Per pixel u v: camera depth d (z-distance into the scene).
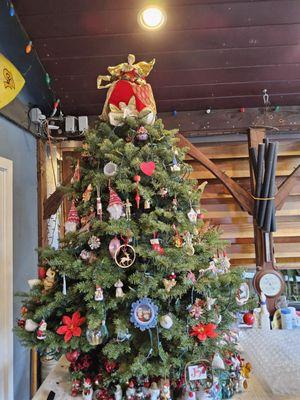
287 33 1.95
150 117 1.50
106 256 1.35
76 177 1.56
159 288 1.32
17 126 2.11
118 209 1.32
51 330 1.38
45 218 2.44
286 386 1.42
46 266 1.47
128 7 1.81
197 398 1.29
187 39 1.99
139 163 1.39
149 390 1.27
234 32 1.95
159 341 1.28
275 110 2.46
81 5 1.79
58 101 2.34
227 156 2.73
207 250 1.49
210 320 1.35
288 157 2.73
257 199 2.32
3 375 1.85
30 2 1.76
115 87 1.60
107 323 1.33
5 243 1.90
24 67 2.02
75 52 2.06
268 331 2.02
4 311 1.87
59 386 1.46
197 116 2.50
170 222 1.43
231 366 1.41
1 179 1.91
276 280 2.33
